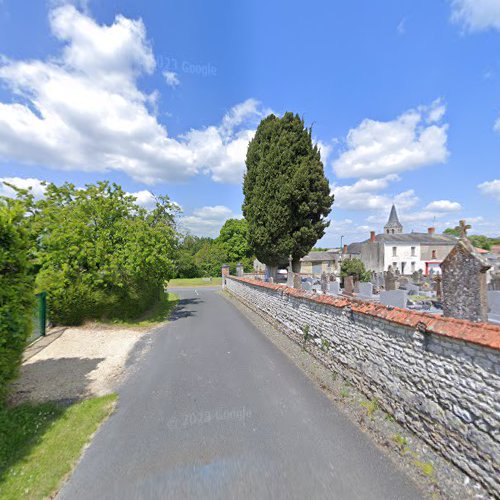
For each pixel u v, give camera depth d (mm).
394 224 64438
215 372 6602
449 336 3510
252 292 15836
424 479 3268
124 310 12180
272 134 20078
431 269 40594
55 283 10469
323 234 20234
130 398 5398
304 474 3379
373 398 5023
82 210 11570
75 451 3855
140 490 3193
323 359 6938
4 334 4527
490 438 3074
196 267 49188
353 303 5793
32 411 4852
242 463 3584
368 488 3150
